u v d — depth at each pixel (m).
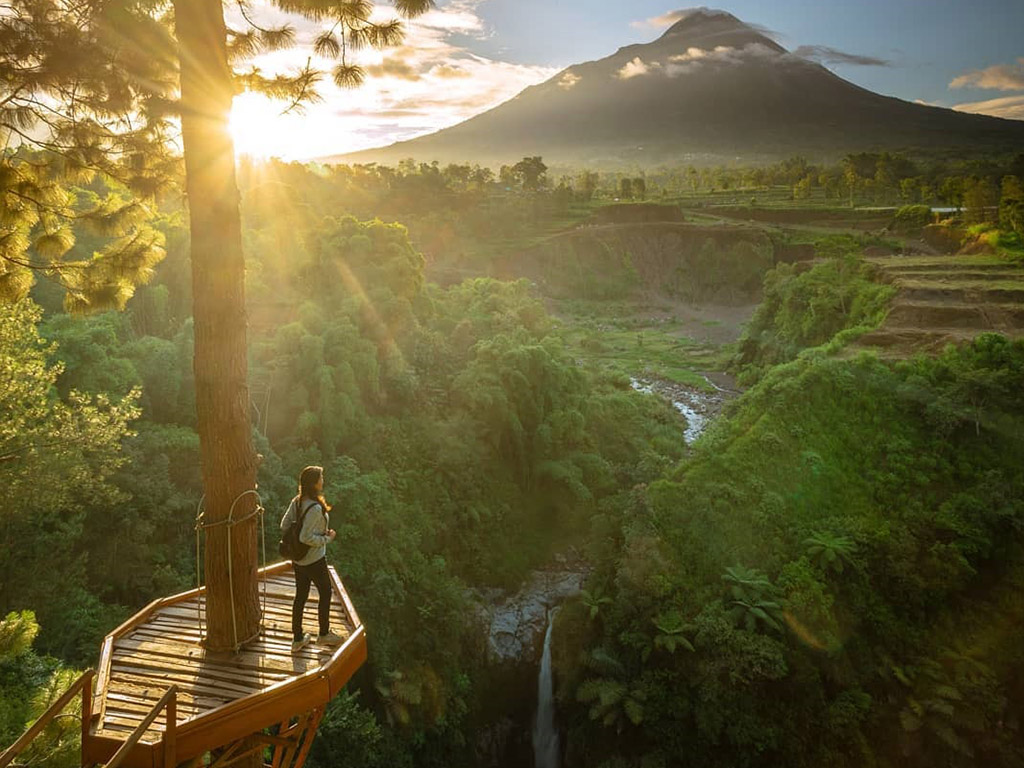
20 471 19.70
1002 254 84.44
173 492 32.38
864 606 37.41
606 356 102.38
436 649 37.44
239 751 7.78
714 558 38.41
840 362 51.50
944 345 57.94
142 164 10.00
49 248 10.22
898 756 33.44
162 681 7.68
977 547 38.66
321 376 42.53
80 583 26.66
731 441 46.69
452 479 48.06
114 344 35.72
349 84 9.23
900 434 46.03
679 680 34.00
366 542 38.06
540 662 40.91
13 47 8.02
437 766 34.31
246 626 8.46
